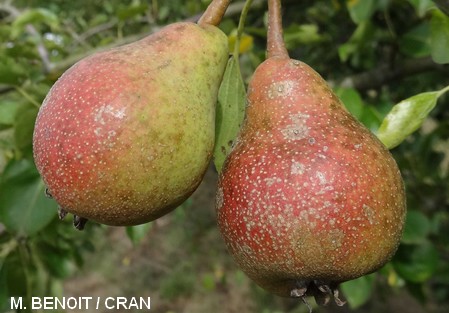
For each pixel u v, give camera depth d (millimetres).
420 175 532
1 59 393
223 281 977
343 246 188
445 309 910
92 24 649
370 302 913
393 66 428
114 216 197
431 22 267
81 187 190
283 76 210
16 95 423
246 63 451
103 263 1232
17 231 325
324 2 558
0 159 384
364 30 422
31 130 345
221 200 204
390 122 246
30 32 465
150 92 192
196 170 201
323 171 189
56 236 396
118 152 187
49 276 400
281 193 189
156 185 193
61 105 193
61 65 417
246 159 200
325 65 563
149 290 1154
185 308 1094
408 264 387
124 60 197
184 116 196
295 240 188
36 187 330
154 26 548
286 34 433
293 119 202
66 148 189
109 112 188
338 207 186
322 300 214
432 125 709
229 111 232
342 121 204
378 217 190
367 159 195
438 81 548
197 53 209
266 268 199
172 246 1207
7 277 376
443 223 562
